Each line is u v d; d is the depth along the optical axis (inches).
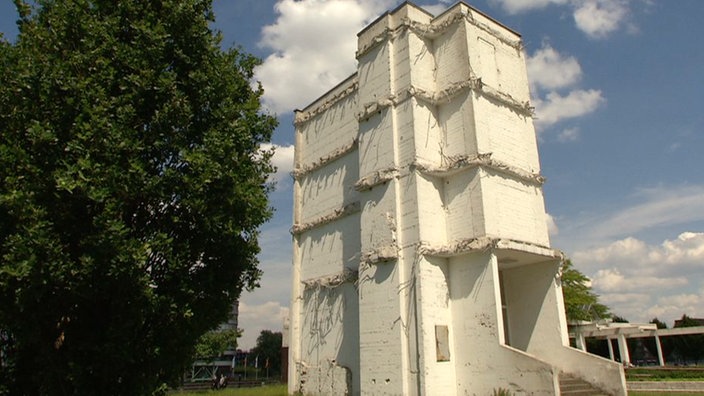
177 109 521.3
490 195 836.6
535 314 893.2
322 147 1183.6
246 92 645.3
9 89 468.1
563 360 831.7
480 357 770.8
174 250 531.5
